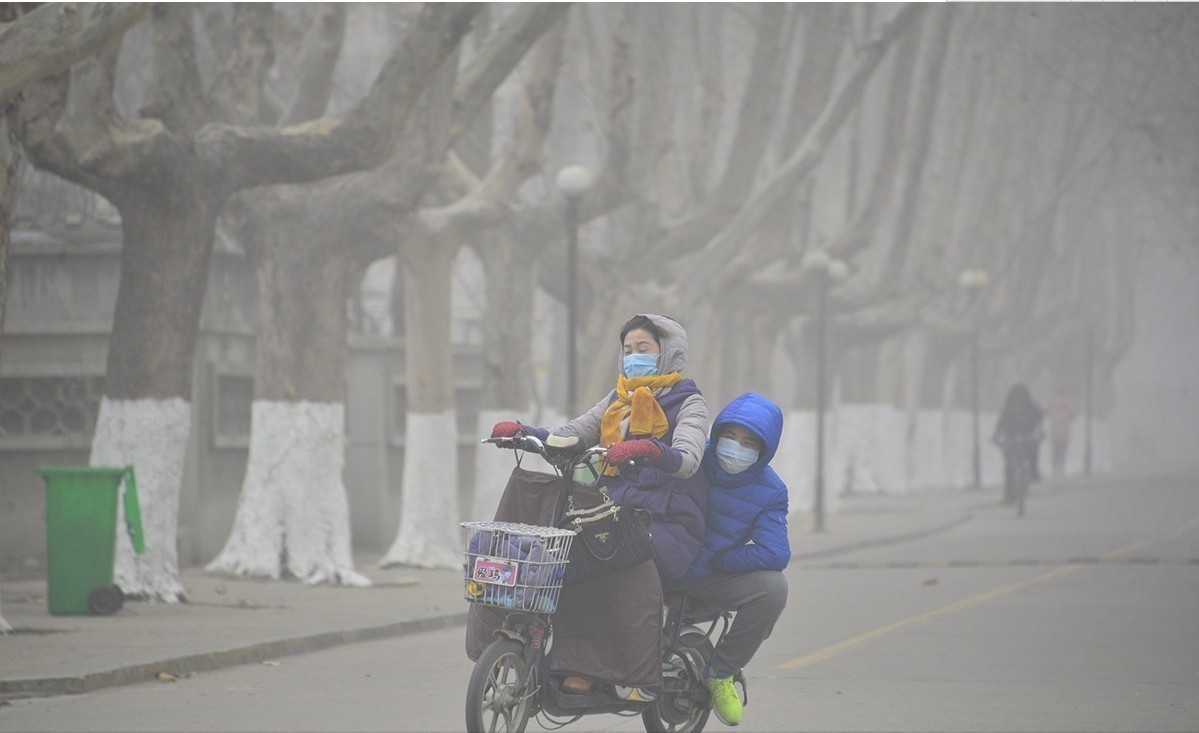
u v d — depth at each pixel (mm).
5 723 30203
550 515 23922
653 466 23672
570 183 70312
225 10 65750
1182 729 28812
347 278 61438
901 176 134875
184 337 53000
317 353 60688
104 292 66875
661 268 92500
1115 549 76875
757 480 25203
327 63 63031
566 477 23844
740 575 25328
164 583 52344
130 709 32031
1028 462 113250
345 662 40125
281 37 72812
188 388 53375
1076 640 42500
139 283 52469
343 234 60688
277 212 60281
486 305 75562
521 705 23422
